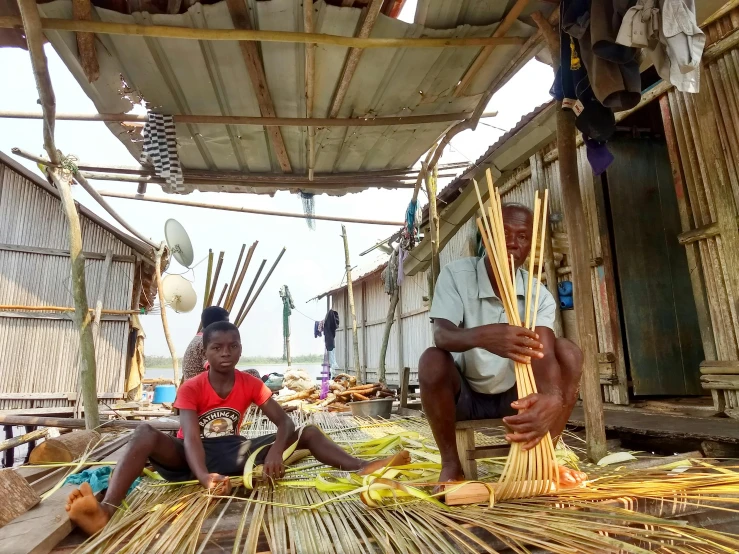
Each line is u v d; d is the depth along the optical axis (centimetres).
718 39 392
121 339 853
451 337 196
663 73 243
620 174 538
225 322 262
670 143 441
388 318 830
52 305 820
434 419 203
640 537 143
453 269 229
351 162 514
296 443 251
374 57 349
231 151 469
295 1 298
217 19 307
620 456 255
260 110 399
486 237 200
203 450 232
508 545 143
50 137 393
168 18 303
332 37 299
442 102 411
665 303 526
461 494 175
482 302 220
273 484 226
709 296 403
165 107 392
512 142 548
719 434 267
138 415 685
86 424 436
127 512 192
